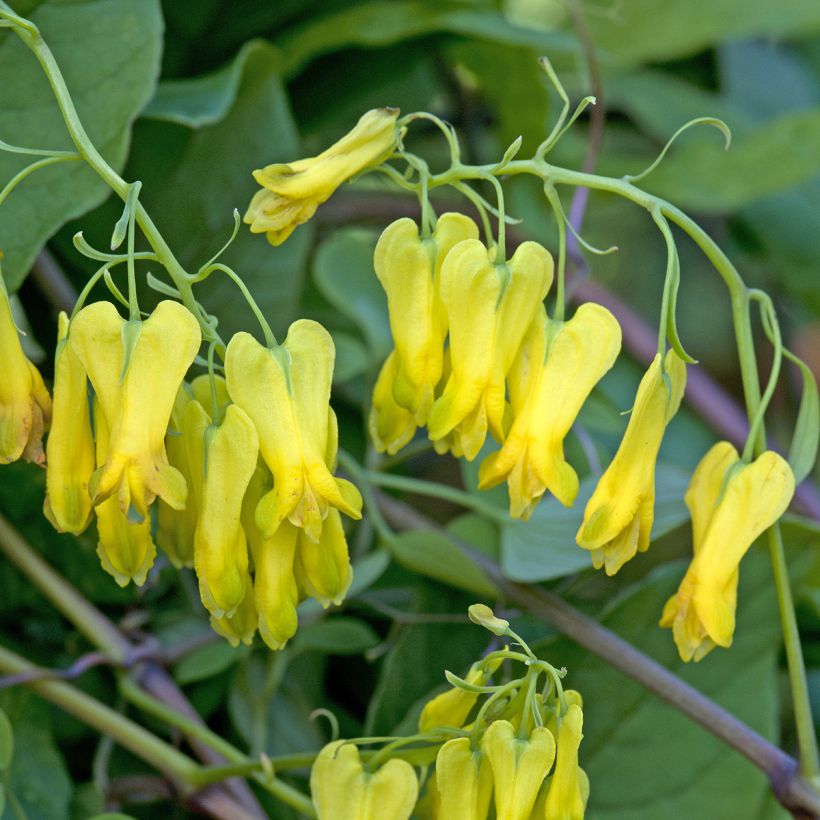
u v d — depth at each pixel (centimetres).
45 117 36
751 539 32
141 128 39
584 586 40
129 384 31
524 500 32
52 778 37
